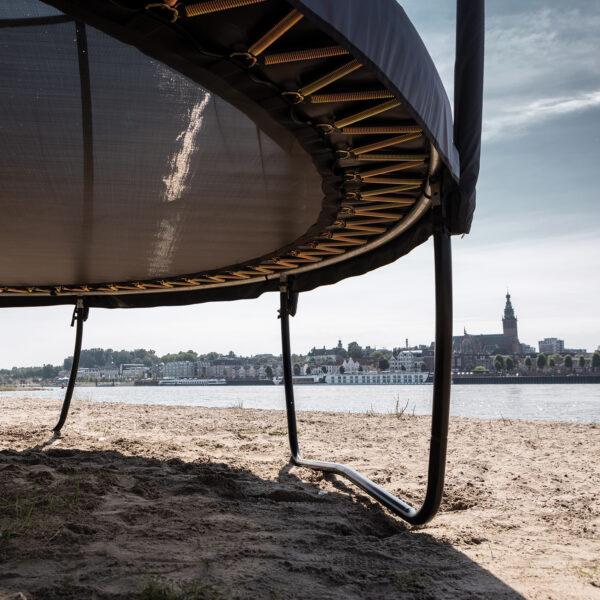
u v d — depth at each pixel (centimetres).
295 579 258
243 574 260
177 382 15475
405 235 493
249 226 465
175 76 281
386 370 16188
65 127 319
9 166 356
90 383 15412
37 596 227
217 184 386
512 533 346
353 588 252
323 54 240
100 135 326
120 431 789
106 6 212
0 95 293
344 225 461
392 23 238
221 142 335
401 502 380
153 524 329
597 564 290
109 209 423
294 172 371
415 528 357
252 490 435
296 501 416
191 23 225
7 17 250
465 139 317
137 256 550
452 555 303
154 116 312
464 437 752
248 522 344
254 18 221
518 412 1786
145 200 407
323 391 6206
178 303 727
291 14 213
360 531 353
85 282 670
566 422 960
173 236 486
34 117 310
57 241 496
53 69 279
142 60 273
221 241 502
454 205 325
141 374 17038
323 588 249
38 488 390
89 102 300
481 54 317
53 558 268
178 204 417
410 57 251
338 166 351
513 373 17062
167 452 605
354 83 269
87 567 260
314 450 641
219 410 1201
